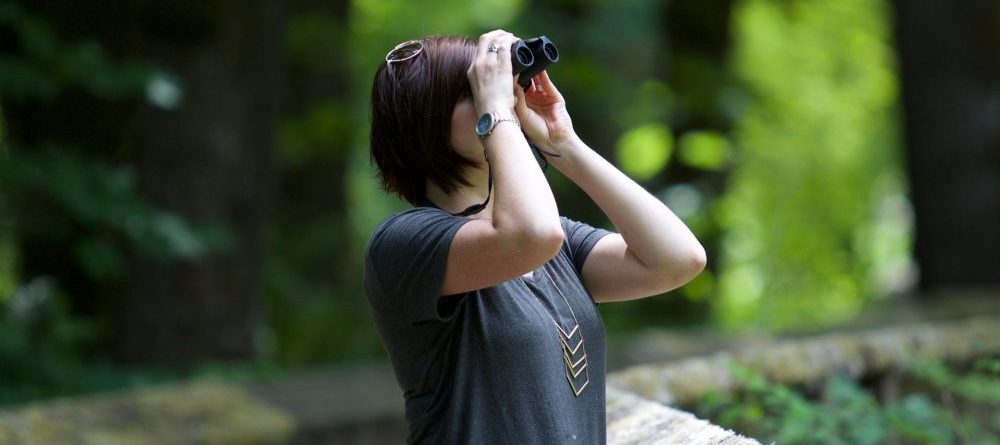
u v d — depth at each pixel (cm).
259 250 2630
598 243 771
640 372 1279
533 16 3816
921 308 2575
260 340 2620
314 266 3772
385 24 4997
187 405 1742
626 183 732
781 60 6706
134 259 2398
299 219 3931
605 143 3862
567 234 783
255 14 2772
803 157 7775
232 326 2531
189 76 2433
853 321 2400
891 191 8100
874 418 1239
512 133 675
